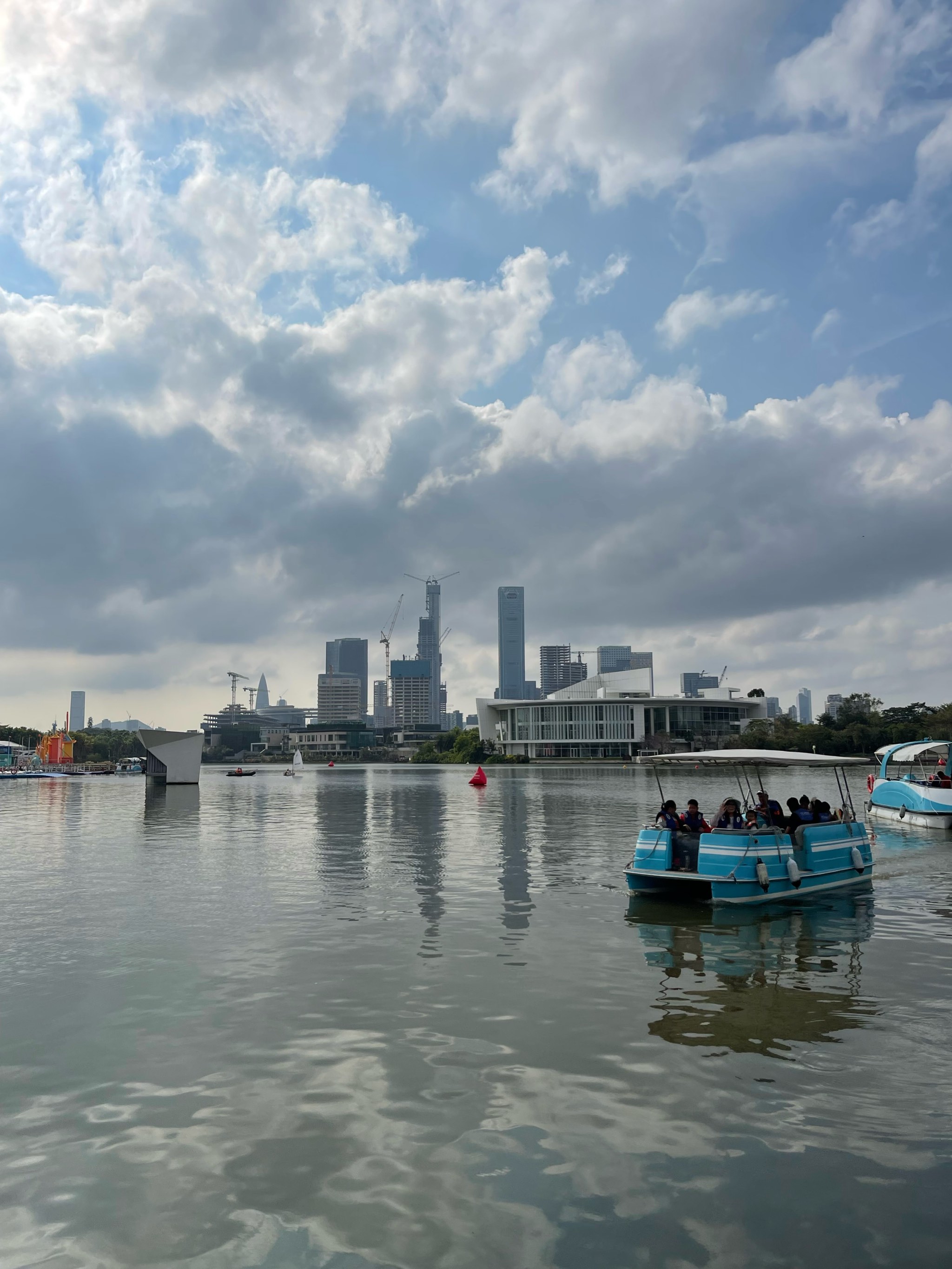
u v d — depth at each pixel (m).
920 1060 9.37
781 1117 7.95
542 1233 6.12
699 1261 5.79
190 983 12.60
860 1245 5.98
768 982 12.66
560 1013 11.08
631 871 20.52
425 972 13.21
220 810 53.91
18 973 13.24
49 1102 8.40
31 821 45.28
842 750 163.75
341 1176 6.94
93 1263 5.84
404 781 111.00
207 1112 8.13
